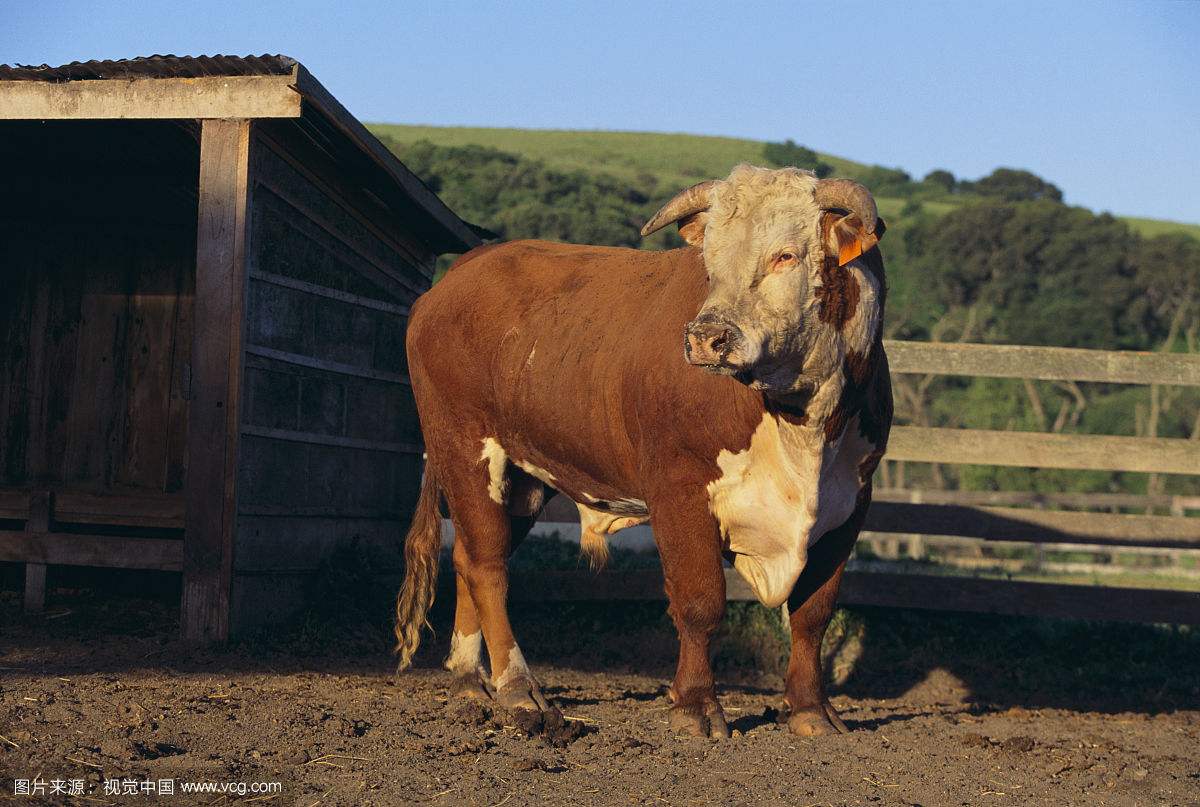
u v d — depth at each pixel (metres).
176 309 10.09
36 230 10.24
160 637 7.62
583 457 6.03
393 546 9.70
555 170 63.47
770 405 5.09
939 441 8.51
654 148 115.19
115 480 10.07
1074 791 4.75
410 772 4.51
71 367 10.20
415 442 10.10
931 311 54.81
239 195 7.46
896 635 8.55
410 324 7.10
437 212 9.10
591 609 8.91
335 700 5.88
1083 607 8.28
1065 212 58.66
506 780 4.46
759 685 7.96
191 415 7.46
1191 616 8.18
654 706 6.30
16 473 10.20
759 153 115.31
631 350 5.64
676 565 5.39
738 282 4.71
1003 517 8.51
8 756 4.40
